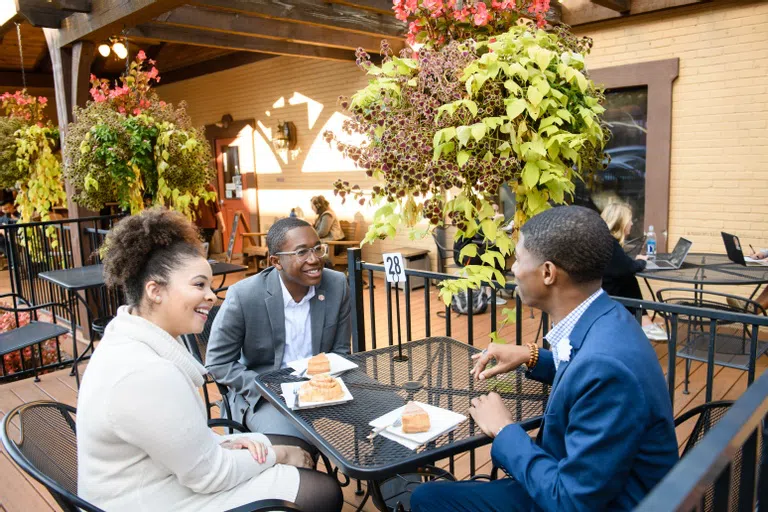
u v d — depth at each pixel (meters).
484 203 2.04
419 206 2.13
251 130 9.80
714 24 5.15
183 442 1.43
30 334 3.76
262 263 8.70
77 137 4.52
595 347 1.30
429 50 2.01
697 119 5.38
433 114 1.92
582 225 1.39
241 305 2.36
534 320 5.70
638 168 5.84
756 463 1.03
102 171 4.44
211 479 1.51
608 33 5.79
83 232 5.61
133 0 4.37
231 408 2.45
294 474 1.74
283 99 9.11
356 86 7.95
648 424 1.25
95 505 1.44
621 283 3.81
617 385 1.23
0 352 3.46
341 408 1.76
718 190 5.34
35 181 6.04
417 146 1.94
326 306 2.48
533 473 1.36
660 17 5.44
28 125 6.18
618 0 5.30
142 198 4.88
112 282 1.55
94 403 1.40
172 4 4.28
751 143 5.11
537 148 1.88
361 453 1.49
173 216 1.59
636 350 1.29
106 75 10.51
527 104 1.87
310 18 5.38
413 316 6.14
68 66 5.45
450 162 1.94
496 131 1.94
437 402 1.79
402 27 6.16
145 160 4.57
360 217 8.32
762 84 4.98
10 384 4.21
